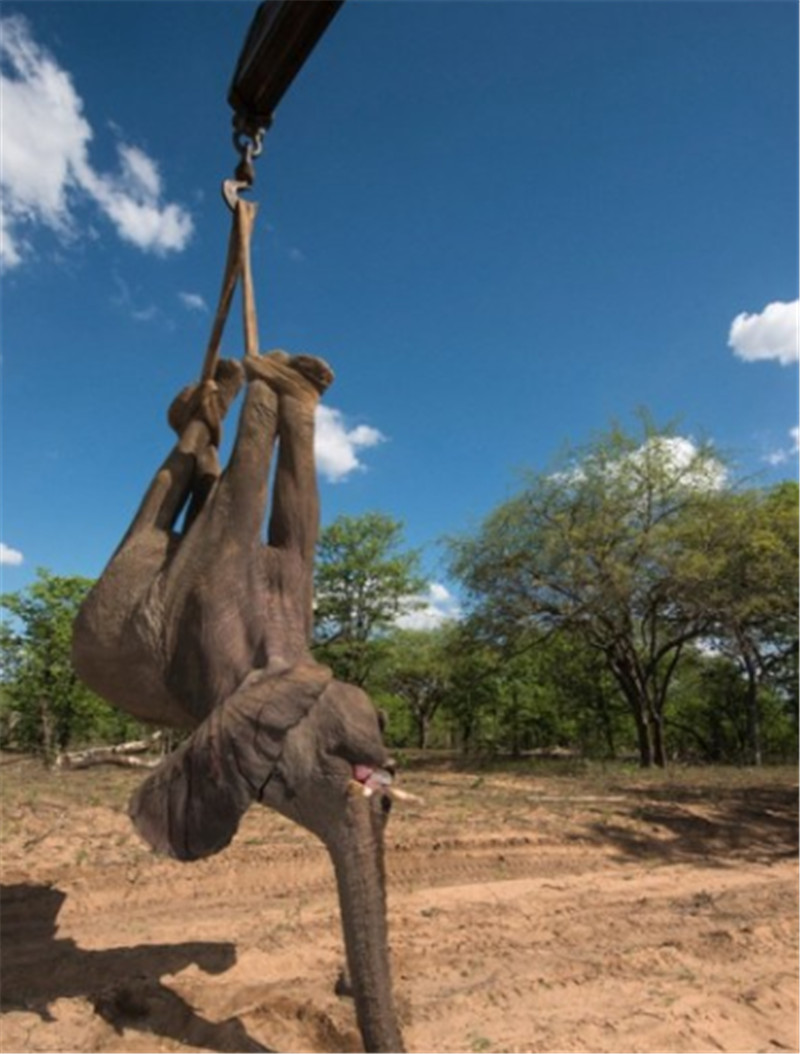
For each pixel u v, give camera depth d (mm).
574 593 24984
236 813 4188
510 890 8953
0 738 22203
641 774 21938
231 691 4742
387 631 31516
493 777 20141
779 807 15859
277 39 4395
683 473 24969
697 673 37156
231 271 5254
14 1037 4816
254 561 4984
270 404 5160
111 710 22031
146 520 5391
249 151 5121
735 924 8000
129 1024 5117
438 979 6199
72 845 9188
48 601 20859
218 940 6766
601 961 6668
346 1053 4883
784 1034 5512
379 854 4512
